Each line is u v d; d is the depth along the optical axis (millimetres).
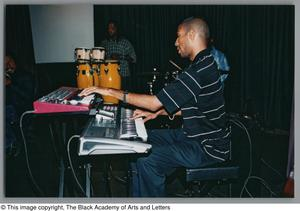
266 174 2238
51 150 2514
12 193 2035
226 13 3156
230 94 3107
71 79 2670
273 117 2957
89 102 1367
